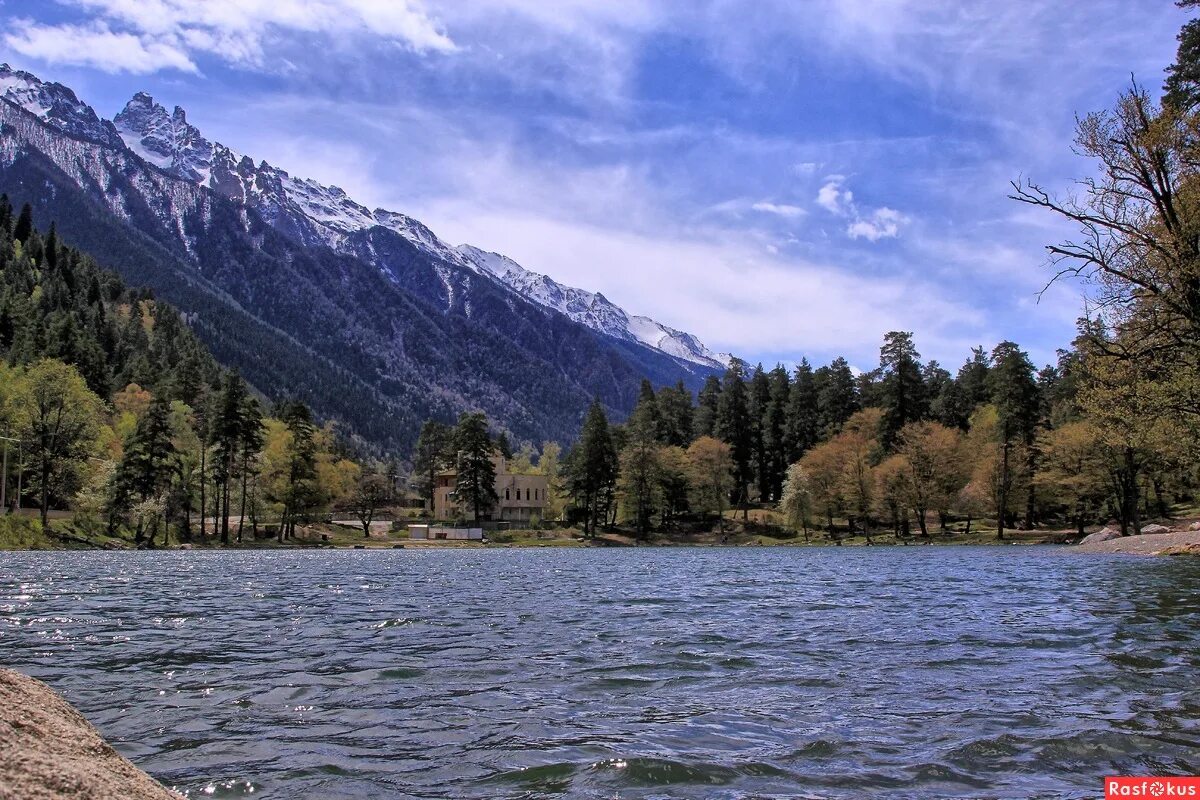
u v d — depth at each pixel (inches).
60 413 3063.5
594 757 330.3
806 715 404.2
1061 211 1051.3
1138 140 1016.2
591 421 4608.8
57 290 7145.7
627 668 540.4
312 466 3993.6
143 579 1439.5
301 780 300.7
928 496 3705.7
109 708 419.2
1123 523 2940.5
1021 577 1414.9
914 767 315.6
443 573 1765.5
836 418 4948.3
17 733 200.8
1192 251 990.4
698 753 335.9
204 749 342.3
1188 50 1282.0
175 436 3427.7
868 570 1780.3
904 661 560.7
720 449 4439.0
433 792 288.2
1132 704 416.5
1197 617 778.2
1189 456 1456.7
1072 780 299.1
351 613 897.5
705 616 865.5
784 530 4404.5
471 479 4793.3
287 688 472.4
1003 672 512.1
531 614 892.0
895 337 4347.9
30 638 673.0
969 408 4771.2
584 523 4810.5
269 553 3075.8
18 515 2834.6
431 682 492.1
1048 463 3277.6
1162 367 1156.5
